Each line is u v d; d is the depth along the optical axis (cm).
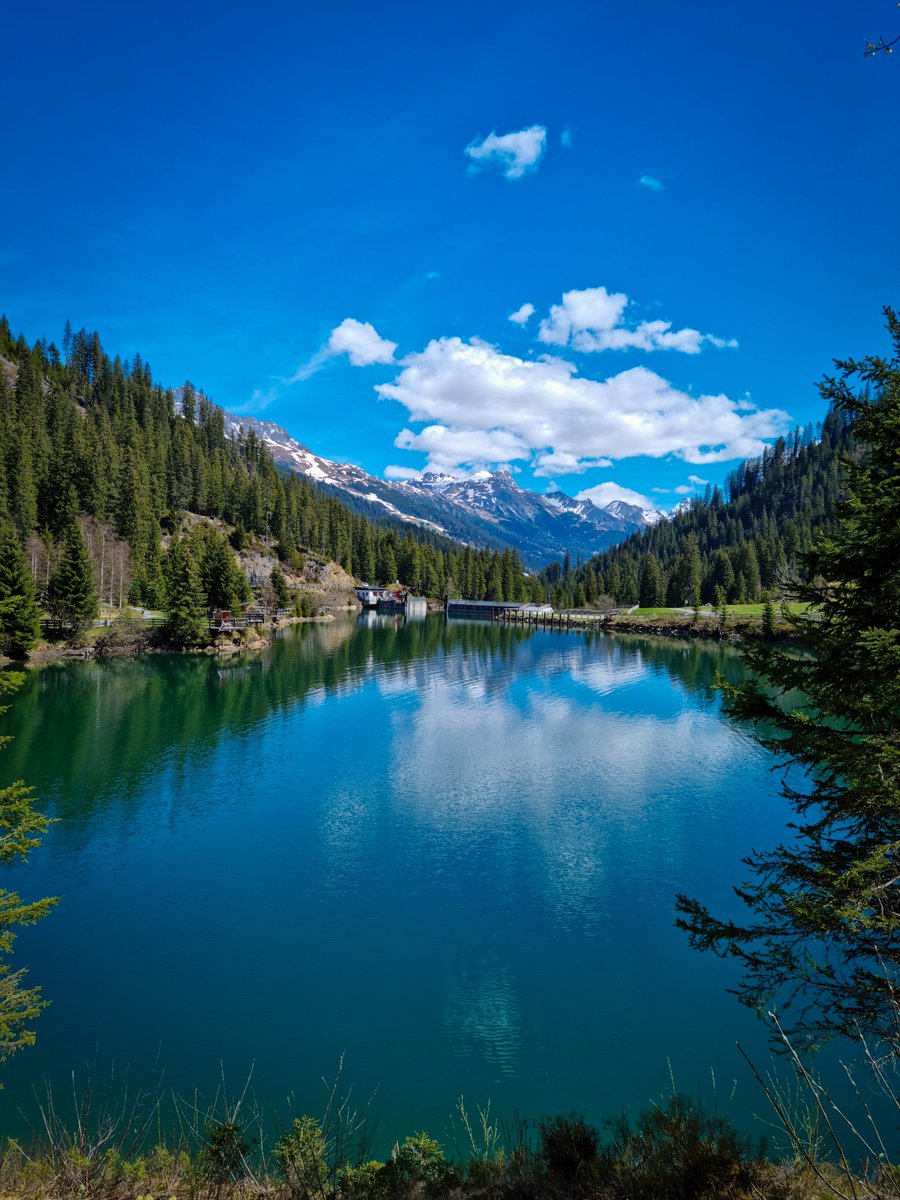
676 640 10850
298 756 4019
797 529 15212
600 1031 1734
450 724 4816
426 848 2780
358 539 19525
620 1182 756
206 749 4153
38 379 15675
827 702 942
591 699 5728
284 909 2316
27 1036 1384
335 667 7425
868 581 900
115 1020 1769
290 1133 1041
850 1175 612
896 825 867
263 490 16988
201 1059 1638
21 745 4178
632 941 2125
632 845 2803
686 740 4409
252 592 12275
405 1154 934
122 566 10806
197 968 1994
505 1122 1446
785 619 999
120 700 5491
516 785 3522
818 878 905
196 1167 897
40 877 2531
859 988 843
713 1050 1666
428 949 2088
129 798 3325
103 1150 1004
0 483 10069
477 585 19612
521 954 2064
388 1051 1664
